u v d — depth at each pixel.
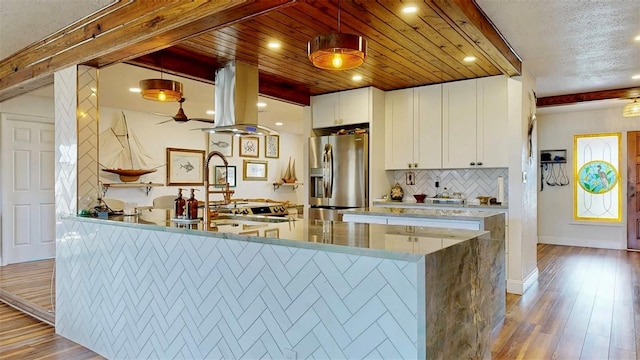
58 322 3.19
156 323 2.45
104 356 2.76
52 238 5.90
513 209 4.21
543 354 2.71
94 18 2.98
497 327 3.20
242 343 2.02
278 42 3.45
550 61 4.21
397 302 1.54
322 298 1.74
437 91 4.97
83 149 3.21
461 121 4.80
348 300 1.67
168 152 7.10
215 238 2.14
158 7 2.53
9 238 5.49
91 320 2.89
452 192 5.16
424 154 5.06
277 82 4.90
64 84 3.33
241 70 3.96
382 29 3.16
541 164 7.24
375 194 5.12
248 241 1.99
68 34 3.23
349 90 5.26
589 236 6.83
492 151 4.60
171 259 2.37
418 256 1.48
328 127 5.66
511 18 3.12
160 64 3.60
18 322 3.42
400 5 2.71
